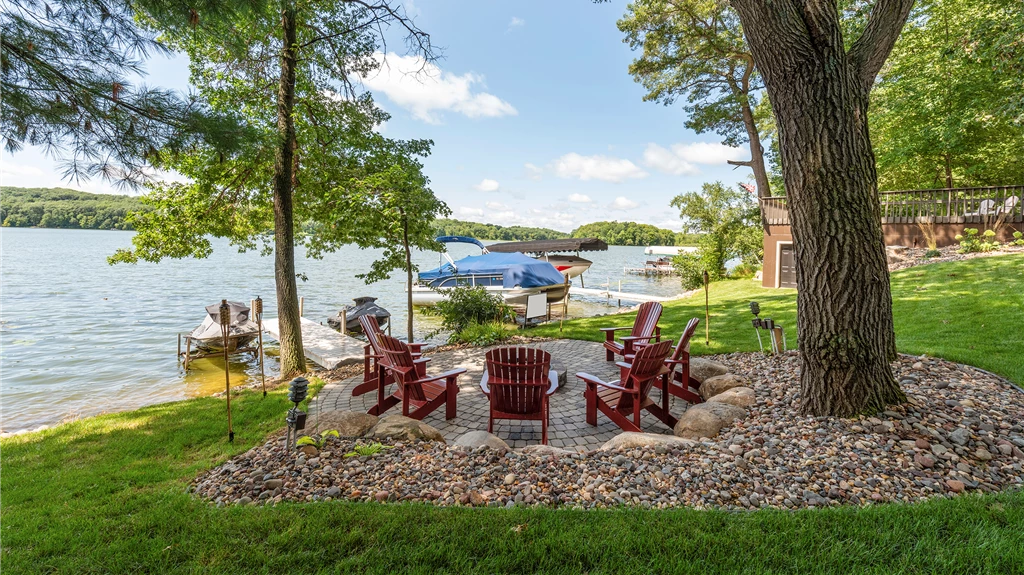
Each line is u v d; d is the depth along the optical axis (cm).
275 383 801
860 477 308
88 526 279
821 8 380
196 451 465
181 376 1063
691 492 298
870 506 267
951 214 1499
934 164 1869
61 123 349
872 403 396
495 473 334
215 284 2930
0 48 316
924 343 630
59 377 1045
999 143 1666
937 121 1605
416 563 228
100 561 239
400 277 3612
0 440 530
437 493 306
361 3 815
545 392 455
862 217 392
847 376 398
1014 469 313
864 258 392
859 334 395
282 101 810
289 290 845
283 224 835
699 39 1834
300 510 280
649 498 292
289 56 798
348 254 7931
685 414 445
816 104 389
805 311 420
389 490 313
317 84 924
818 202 397
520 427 503
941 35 1523
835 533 240
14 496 348
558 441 464
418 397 525
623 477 322
